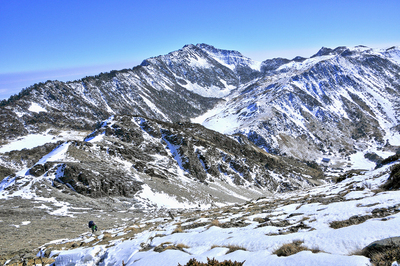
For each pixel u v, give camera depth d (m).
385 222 11.29
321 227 13.91
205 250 14.12
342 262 9.09
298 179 156.25
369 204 15.88
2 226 38.53
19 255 23.22
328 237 11.47
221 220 21.45
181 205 72.00
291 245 11.72
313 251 10.91
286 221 16.83
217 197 87.75
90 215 50.84
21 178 66.38
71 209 54.06
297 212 18.97
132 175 81.06
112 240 22.30
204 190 90.25
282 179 143.50
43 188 62.81
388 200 15.62
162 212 57.25
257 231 15.11
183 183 89.94
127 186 73.19
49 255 22.14
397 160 35.91
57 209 52.84
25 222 41.72
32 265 19.89
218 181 109.19
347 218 14.23
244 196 101.69
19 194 58.88
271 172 148.62
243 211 25.77
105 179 71.69
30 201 55.38
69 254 18.16
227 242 14.21
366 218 13.62
